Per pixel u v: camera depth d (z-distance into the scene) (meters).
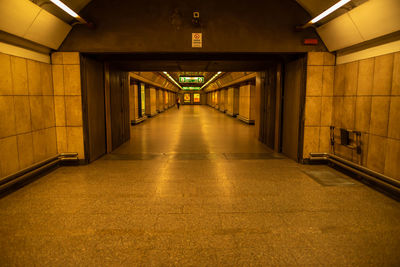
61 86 5.56
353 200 3.81
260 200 3.81
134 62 6.95
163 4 5.34
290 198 3.88
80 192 4.13
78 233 2.86
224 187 4.38
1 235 2.82
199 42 5.44
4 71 4.05
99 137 6.55
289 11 5.44
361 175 4.53
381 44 4.25
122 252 2.50
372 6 3.87
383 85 4.21
